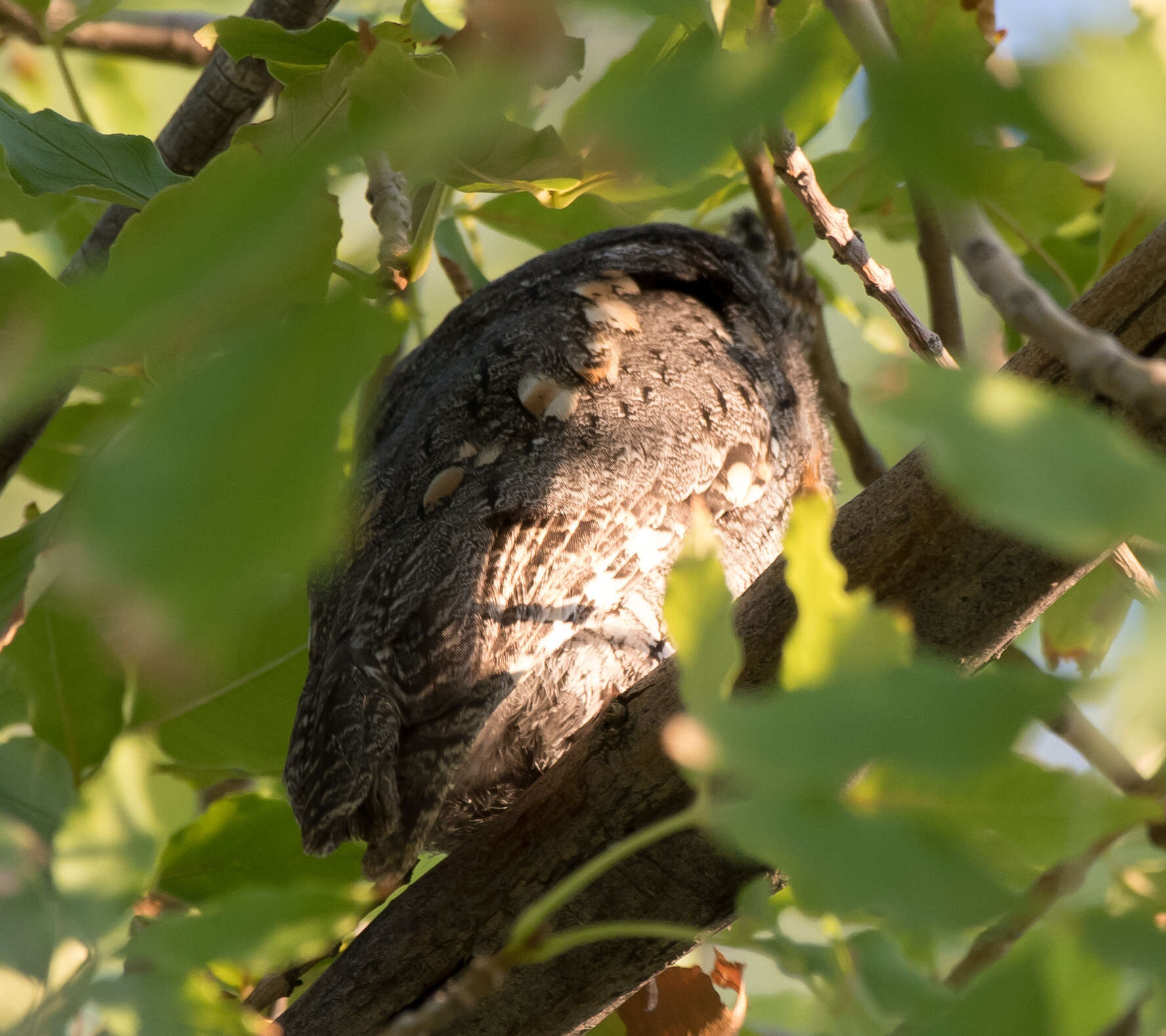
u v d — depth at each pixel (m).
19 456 4.28
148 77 8.54
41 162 4.61
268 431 0.80
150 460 0.78
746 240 8.29
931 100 0.83
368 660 4.76
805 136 5.67
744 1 3.35
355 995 4.05
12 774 3.18
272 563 0.78
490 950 3.99
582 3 0.98
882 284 4.62
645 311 6.09
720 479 5.59
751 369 6.12
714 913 3.83
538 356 5.65
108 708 3.89
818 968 2.66
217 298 0.82
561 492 5.16
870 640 1.49
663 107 0.86
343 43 4.88
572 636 5.02
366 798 4.46
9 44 7.71
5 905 2.37
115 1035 1.83
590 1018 4.01
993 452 0.86
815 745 1.14
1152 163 0.80
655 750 3.85
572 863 3.94
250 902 1.89
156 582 0.75
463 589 4.87
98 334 0.79
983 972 1.63
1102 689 1.12
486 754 5.15
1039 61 0.81
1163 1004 1.63
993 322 7.56
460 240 6.77
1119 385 1.32
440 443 5.41
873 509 3.71
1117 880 1.98
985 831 1.60
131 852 2.47
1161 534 0.83
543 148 3.14
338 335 0.84
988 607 3.62
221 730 4.71
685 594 1.58
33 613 3.78
